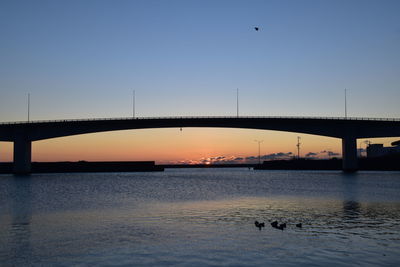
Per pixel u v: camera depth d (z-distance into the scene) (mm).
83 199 43156
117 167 185000
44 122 118312
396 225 24203
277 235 21312
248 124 124500
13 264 16094
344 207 33688
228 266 15555
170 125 123438
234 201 39969
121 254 17453
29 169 122875
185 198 44000
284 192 52250
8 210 32906
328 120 121438
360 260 16188
